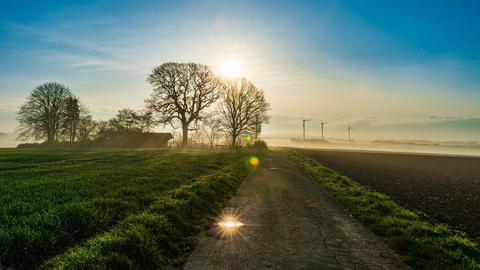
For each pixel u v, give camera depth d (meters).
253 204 12.55
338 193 15.12
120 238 6.51
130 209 9.80
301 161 38.50
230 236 8.23
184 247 7.31
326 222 9.95
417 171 32.31
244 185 17.80
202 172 21.78
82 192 12.13
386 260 6.88
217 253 6.96
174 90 61.44
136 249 6.31
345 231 8.99
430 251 7.24
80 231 7.53
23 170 21.14
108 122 86.38
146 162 28.66
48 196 11.20
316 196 14.77
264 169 28.05
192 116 62.81
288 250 7.27
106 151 50.00
